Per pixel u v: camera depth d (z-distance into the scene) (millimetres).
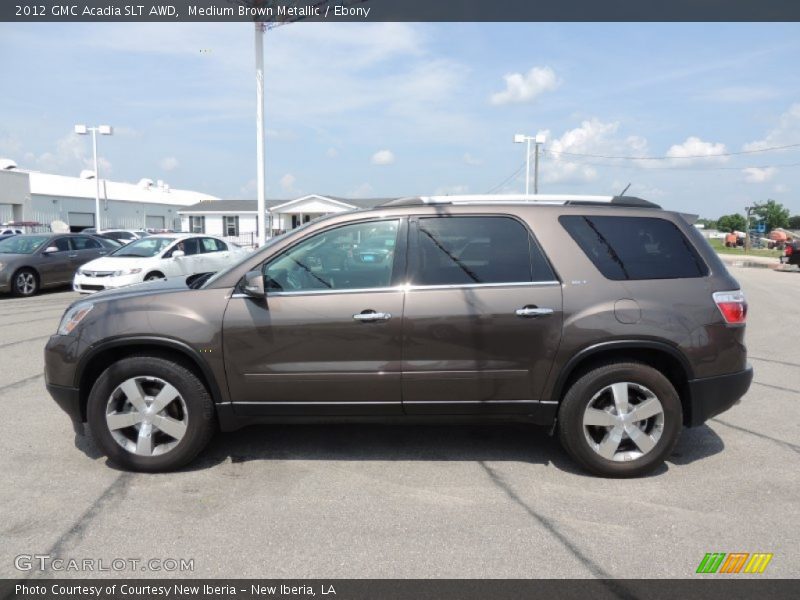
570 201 4215
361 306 3930
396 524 3387
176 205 59719
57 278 15391
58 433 4758
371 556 3062
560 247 4031
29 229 38156
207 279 4371
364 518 3453
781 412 5488
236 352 3951
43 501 3621
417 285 3980
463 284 3979
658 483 3953
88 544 3152
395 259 4031
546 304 3930
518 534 3285
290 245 4082
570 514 3518
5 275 14156
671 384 3988
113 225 50781
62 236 15961
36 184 47875
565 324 3918
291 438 4734
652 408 3969
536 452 4488
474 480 3986
